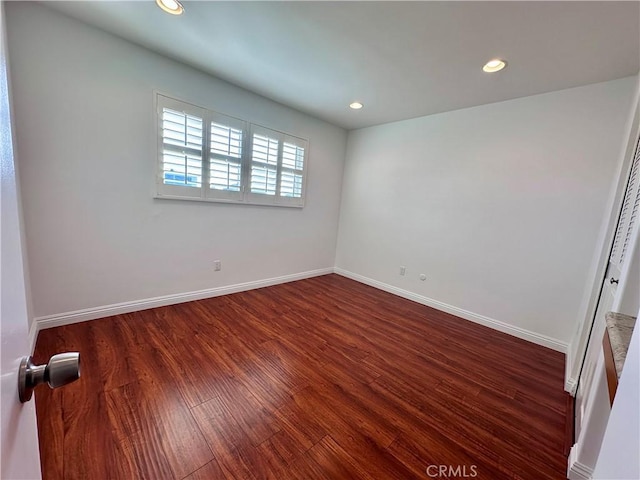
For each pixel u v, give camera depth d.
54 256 2.07
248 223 3.27
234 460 1.24
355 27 1.79
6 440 0.38
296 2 1.61
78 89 2.02
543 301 2.58
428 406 1.67
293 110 3.43
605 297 1.65
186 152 2.61
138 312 2.53
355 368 2.00
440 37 1.82
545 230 2.54
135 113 2.28
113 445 1.26
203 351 2.04
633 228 1.25
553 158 2.47
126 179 2.32
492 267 2.87
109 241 2.31
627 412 0.46
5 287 0.40
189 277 2.86
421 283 3.47
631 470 0.39
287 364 1.98
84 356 1.86
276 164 3.38
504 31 1.70
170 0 1.67
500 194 2.79
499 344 2.53
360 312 3.02
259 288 3.52
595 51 1.81
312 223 4.03
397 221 3.69
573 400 1.82
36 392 1.52
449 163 3.15
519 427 1.56
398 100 2.90
